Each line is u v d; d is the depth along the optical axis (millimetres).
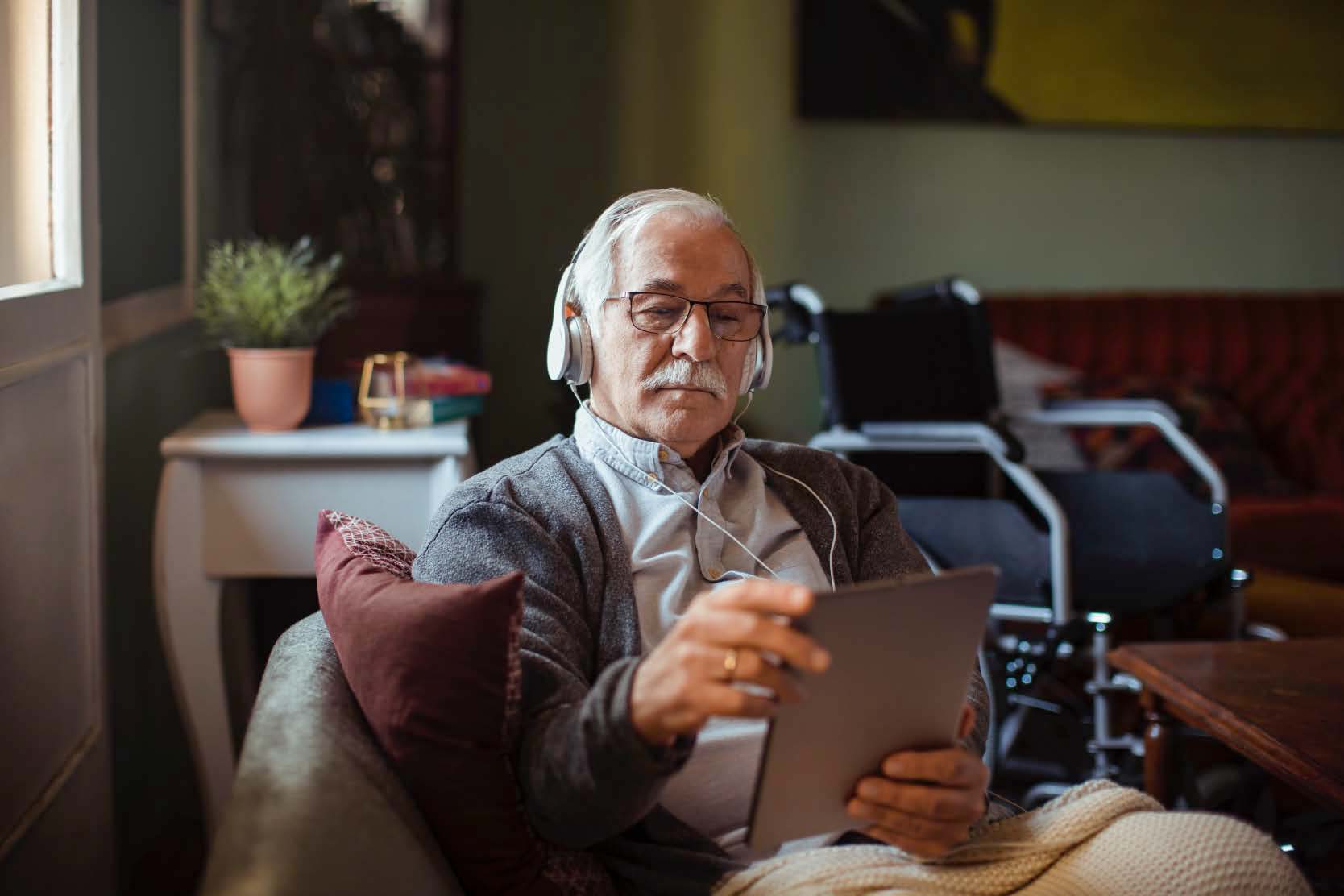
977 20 4043
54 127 1705
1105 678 2475
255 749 987
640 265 1297
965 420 2879
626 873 1127
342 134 3385
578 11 3936
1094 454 3604
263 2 3303
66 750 1661
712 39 3928
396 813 975
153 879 2121
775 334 2869
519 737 1081
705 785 1177
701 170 3979
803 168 4055
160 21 2572
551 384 4055
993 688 2443
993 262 4195
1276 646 1813
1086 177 4195
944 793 996
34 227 1658
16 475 1484
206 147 3086
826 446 2551
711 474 1329
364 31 3385
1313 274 4340
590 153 3980
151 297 2471
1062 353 3936
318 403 2215
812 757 954
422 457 2074
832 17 3969
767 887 1060
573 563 1241
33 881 1510
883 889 1042
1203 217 4270
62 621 1650
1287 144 4273
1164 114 4168
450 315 3387
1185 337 3986
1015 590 2359
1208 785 2104
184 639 2037
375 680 1069
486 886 1052
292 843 865
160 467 2422
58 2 1696
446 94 3422
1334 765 1335
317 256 3391
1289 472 3922
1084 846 1102
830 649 907
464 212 3980
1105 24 4105
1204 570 2455
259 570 2059
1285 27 4172
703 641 909
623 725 942
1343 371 4020
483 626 1050
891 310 2863
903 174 4109
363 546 1300
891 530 1435
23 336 1485
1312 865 2031
